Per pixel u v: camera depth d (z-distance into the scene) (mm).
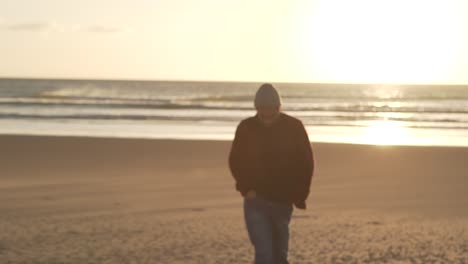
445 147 26359
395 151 25047
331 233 11078
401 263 9016
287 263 6934
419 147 26328
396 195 15484
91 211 13242
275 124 6730
